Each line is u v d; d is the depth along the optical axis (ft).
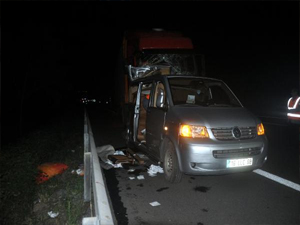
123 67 39.73
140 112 22.72
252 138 14.93
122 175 17.60
